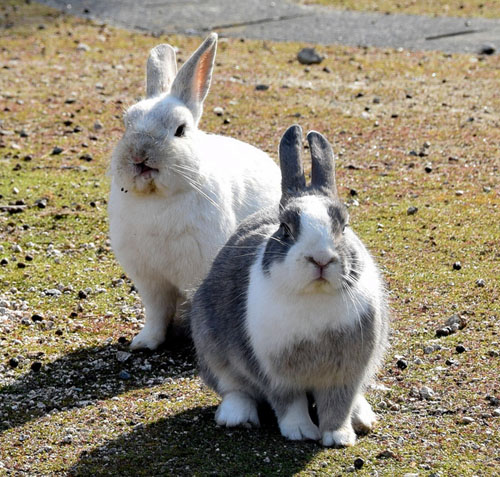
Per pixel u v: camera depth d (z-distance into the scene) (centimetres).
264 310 809
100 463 844
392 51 2544
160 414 938
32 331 1156
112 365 1073
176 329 1160
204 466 825
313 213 788
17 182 1678
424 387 962
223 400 922
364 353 825
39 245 1434
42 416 947
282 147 899
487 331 1098
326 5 3112
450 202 1548
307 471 809
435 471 805
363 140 1867
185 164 1041
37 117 2045
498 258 1327
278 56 2506
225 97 2141
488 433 870
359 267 805
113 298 1256
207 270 1085
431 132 1900
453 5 3055
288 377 837
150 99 1107
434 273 1284
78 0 3203
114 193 1097
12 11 3061
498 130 1900
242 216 1150
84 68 2438
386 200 1568
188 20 2933
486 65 2384
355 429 887
